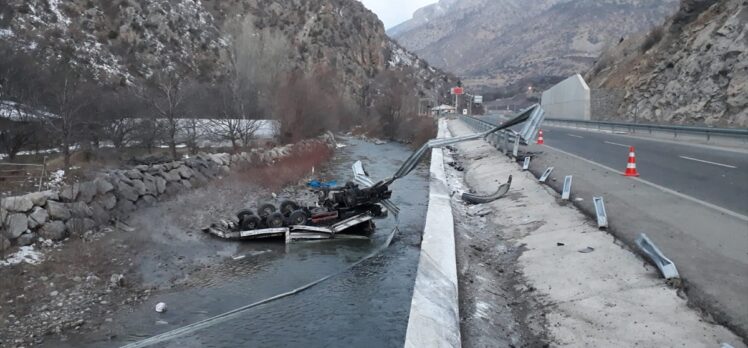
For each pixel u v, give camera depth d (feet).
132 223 50.24
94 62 185.37
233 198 65.77
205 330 29.60
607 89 160.25
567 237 30.09
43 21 191.93
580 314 20.58
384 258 43.98
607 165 56.08
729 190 38.78
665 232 27.73
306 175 91.04
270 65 162.30
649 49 151.64
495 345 19.35
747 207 32.65
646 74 136.26
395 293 35.55
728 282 20.21
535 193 43.86
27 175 56.70
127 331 29.43
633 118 129.29
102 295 34.35
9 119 72.28
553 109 223.30
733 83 95.45
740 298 18.76
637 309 19.79
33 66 89.04
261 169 83.51
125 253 42.24
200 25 273.33
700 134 82.69
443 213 39.04
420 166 104.94
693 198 36.11
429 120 202.39
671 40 136.15
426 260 27.27
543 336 19.80
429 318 20.04
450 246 30.17
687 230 27.78
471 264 29.12
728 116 93.86
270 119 124.67
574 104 183.93
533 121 50.80
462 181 64.64
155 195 59.16
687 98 107.55
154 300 34.27
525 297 23.91
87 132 78.64
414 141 163.02
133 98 110.42
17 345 27.40
